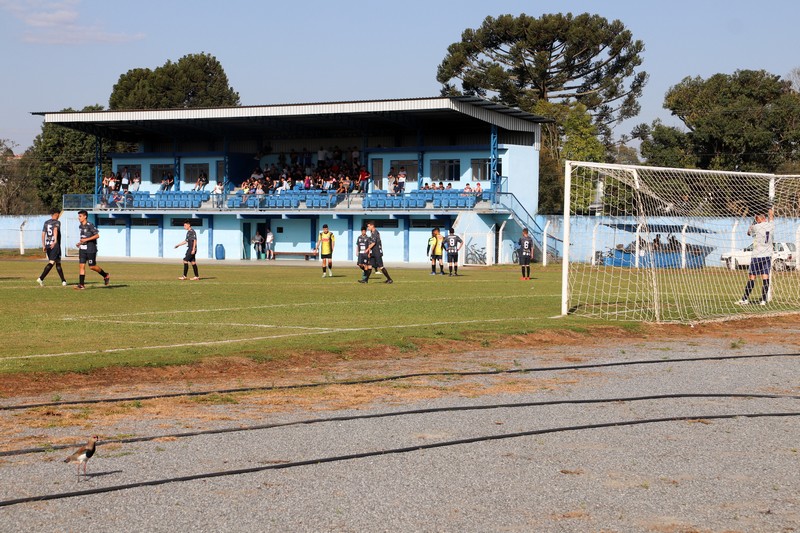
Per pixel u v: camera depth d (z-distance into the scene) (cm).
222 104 9669
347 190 6109
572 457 837
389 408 1046
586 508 692
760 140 6625
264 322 1822
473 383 1212
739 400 1105
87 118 6328
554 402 1084
